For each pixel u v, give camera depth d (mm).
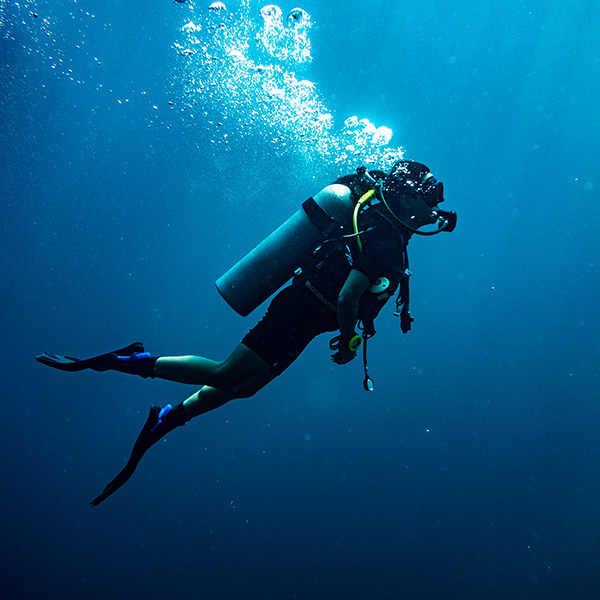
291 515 8344
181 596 6965
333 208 2021
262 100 7289
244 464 9570
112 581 7246
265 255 2070
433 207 2055
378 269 1904
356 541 7844
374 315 1979
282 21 6457
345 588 7020
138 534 8117
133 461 2184
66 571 7414
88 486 9281
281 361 2133
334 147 4418
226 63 7523
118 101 13805
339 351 2127
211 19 7371
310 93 4789
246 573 7293
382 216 2004
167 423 2227
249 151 12172
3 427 10492
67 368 2156
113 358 2139
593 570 7203
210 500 8750
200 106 10016
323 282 2008
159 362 2098
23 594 7016
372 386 1994
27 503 8711
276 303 2051
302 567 7375
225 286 2111
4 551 7688
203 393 2242
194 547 7801
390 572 7301
